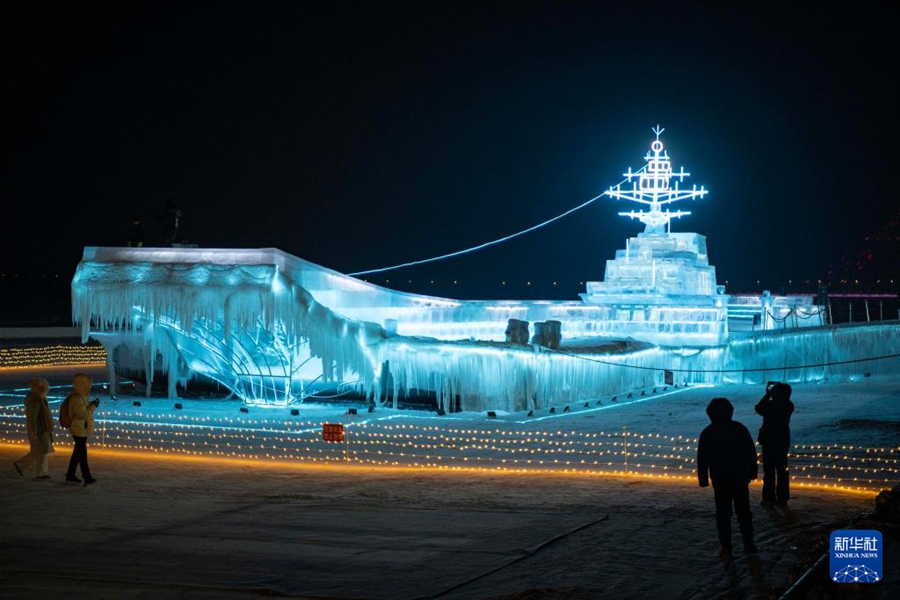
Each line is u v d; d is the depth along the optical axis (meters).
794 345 35.91
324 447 20.62
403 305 33.56
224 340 28.77
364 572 9.97
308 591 9.29
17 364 45.31
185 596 9.15
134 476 16.62
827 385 33.91
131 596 9.15
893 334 34.88
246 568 10.17
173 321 28.39
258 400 29.45
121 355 31.72
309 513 13.14
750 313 43.12
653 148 43.22
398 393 28.56
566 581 9.50
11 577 9.84
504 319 36.44
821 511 12.90
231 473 17.03
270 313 26.55
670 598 8.88
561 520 12.47
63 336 59.66
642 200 43.38
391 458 19.03
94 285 27.28
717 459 10.61
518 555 10.58
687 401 30.08
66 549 11.06
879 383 34.03
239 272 26.72
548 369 28.81
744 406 28.25
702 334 36.84
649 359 34.38
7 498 14.40
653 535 11.54
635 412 27.31
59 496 14.59
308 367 29.16
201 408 28.42
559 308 37.12
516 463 18.23
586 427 24.02
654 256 40.44
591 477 16.39
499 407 27.67
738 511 10.62
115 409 28.06
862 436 21.00
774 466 13.34
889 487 14.88
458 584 9.47
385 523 12.41
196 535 11.77
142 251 27.94
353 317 30.91
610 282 39.50
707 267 41.53
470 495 14.55
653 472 16.95
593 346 31.92
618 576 9.66
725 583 9.35
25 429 23.55
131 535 11.79
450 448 20.47
